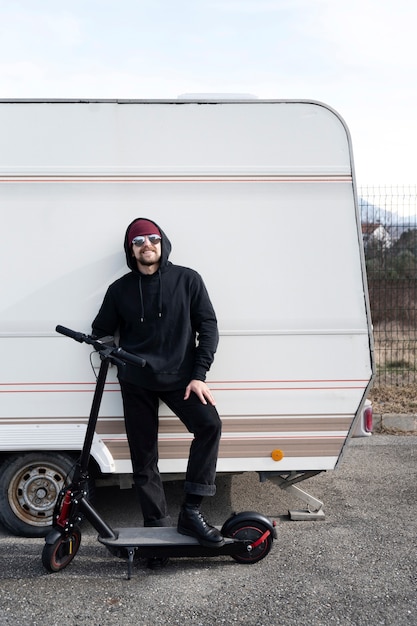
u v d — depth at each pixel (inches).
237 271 162.4
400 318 300.7
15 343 162.4
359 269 162.9
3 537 171.0
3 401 163.3
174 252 162.1
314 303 162.9
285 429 165.0
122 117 161.3
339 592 140.3
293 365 163.0
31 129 161.3
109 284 162.9
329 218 162.7
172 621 130.4
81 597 139.8
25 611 134.4
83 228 162.4
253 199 162.1
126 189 161.8
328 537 168.2
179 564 155.0
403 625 127.7
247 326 162.2
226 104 161.5
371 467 222.5
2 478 168.1
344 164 162.6
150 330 150.3
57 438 163.6
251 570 151.0
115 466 165.5
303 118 162.2
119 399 162.9
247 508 189.3
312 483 208.1
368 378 163.5
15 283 162.4
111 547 148.0
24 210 161.9
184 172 161.5
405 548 161.3
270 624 128.7
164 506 158.1
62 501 148.1
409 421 260.5
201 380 149.6
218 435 151.3
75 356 162.7
